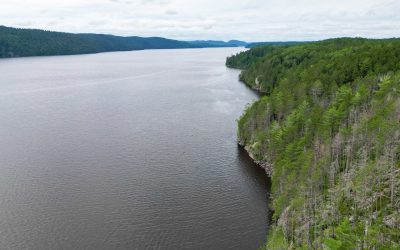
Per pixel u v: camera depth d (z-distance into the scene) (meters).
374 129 85.50
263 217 86.94
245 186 102.75
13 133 148.12
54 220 85.12
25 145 134.00
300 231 71.38
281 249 70.31
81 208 90.31
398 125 78.75
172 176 108.75
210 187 102.06
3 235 79.44
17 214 87.56
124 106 197.75
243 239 78.56
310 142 100.25
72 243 76.75
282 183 90.94
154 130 153.00
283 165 96.81
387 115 87.50
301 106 123.06
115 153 126.50
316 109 116.69
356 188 72.62
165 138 142.88
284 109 134.62
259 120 133.12
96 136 144.62
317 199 76.56
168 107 194.88
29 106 196.88
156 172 111.44
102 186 101.94
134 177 107.75
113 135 146.00
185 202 93.69
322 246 63.03
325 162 84.44
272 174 105.94
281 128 119.56
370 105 105.81
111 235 79.56
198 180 106.25
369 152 80.94
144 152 127.81
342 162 85.50
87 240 77.81
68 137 143.25
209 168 114.81
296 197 80.44
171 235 79.75
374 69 145.75
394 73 130.88
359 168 78.31
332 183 79.31
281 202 83.62
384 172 72.06
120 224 83.62
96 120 168.12
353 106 107.19
